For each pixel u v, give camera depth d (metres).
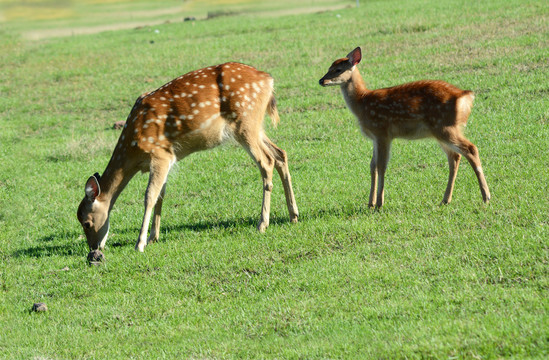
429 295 8.13
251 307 8.80
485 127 15.91
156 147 11.48
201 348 7.81
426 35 28.16
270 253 10.49
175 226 12.84
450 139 10.84
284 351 7.34
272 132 18.89
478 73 21.17
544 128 15.02
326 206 12.50
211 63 28.86
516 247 8.91
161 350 7.93
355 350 7.05
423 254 9.37
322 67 25.86
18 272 11.32
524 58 21.75
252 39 33.22
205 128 11.58
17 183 17.11
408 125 11.26
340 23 34.66
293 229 11.28
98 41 38.72
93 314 9.37
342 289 8.82
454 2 34.97
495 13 30.19
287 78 24.84
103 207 11.74
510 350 6.51
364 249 9.93
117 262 11.07
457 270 8.68
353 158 15.70
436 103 10.88
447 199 11.35
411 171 13.91
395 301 8.12
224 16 47.12
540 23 26.53
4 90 29.03
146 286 10.06
